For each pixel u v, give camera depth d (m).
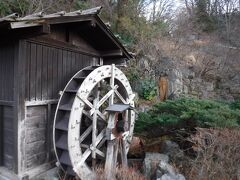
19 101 3.08
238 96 10.84
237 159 3.68
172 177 3.51
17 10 6.51
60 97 3.54
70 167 3.49
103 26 3.83
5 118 3.39
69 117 3.32
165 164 3.96
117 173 3.54
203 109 4.78
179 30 11.40
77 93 3.38
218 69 11.65
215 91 10.90
